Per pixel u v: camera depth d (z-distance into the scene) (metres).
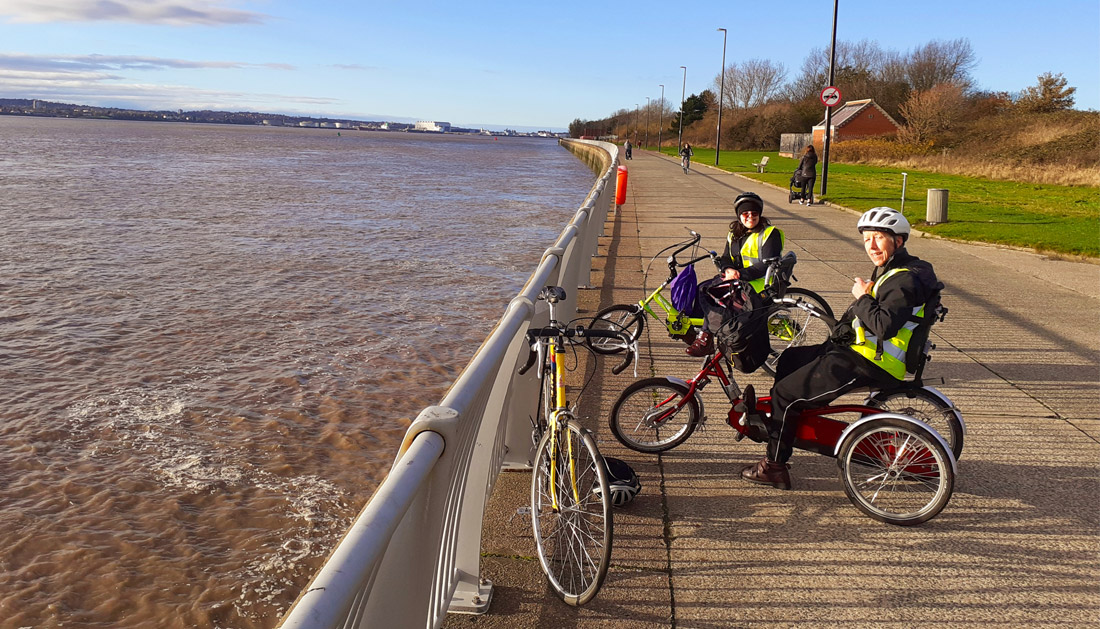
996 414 6.02
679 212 20.91
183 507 6.40
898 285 4.13
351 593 1.58
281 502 6.51
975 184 34.41
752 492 4.65
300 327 12.03
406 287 15.09
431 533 2.54
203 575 5.50
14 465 7.11
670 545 4.02
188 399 8.86
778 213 21.05
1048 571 3.83
